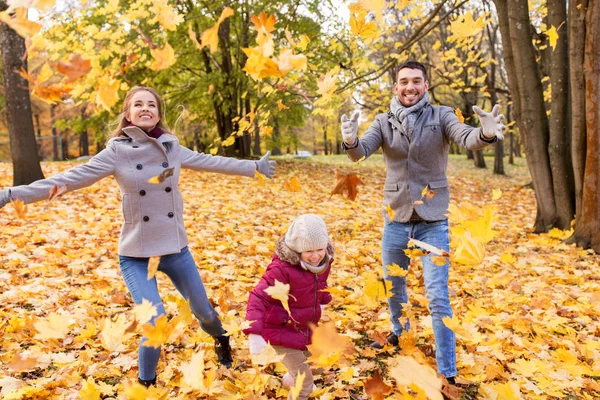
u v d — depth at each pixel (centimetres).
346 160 2402
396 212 293
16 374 274
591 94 598
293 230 236
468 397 266
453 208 183
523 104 734
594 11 582
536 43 994
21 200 215
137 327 158
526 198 1238
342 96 677
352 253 576
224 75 1460
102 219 711
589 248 623
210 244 599
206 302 272
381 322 359
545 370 289
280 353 243
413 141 280
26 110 973
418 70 288
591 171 614
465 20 218
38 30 152
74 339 317
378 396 161
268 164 290
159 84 1563
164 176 187
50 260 495
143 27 656
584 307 408
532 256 602
